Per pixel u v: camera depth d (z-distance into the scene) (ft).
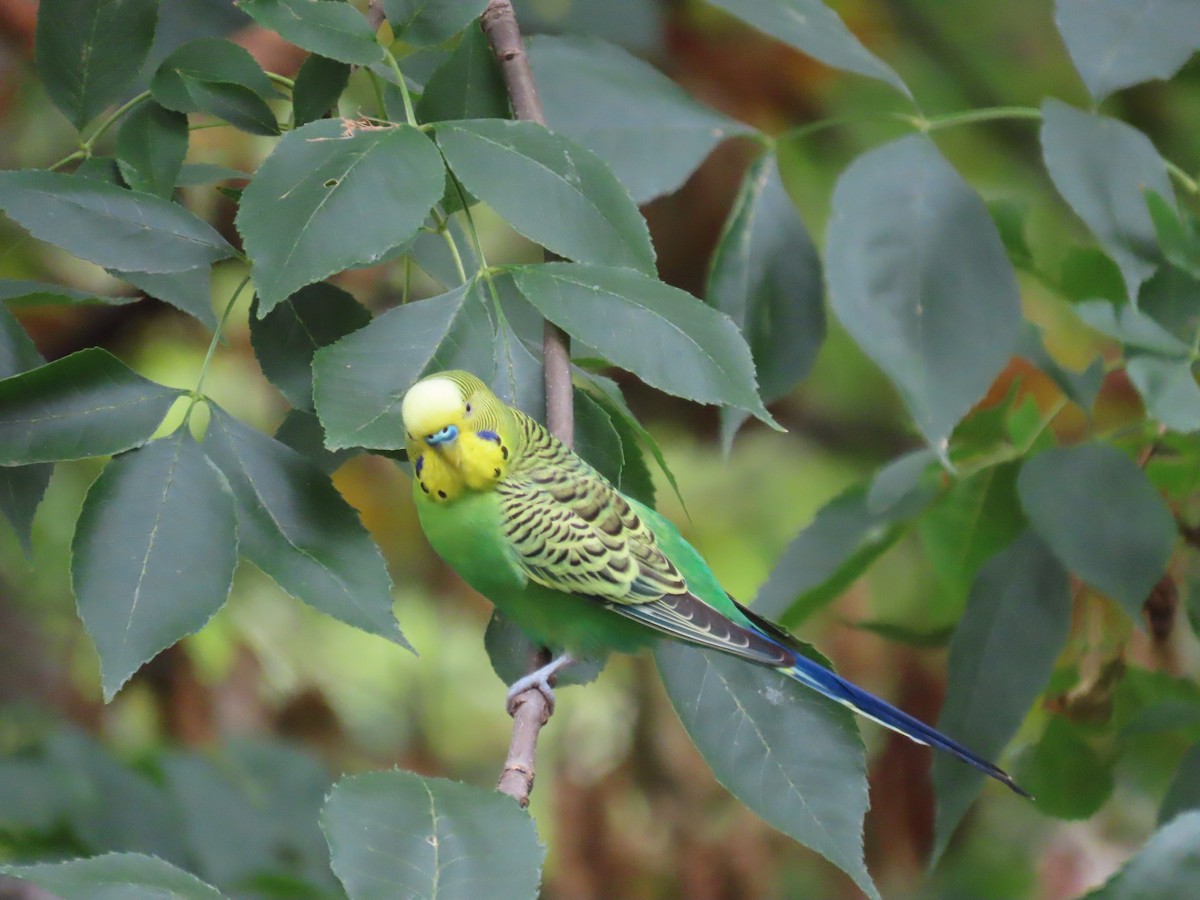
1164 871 14.60
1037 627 15.01
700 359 14.65
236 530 14.60
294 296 14.80
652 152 15.02
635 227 14.70
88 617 14.55
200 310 14.84
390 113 14.92
